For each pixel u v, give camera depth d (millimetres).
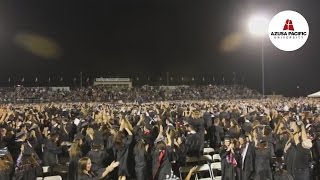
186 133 17500
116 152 13516
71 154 12250
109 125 16609
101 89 85500
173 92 86875
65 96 77188
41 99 73062
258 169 13062
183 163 15031
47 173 14008
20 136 13914
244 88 93188
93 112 25359
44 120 20438
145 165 13016
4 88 77438
